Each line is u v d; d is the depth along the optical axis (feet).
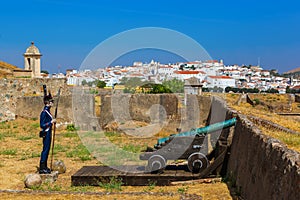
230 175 29.30
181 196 24.98
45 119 33.58
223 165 31.19
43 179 32.35
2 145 51.55
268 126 38.68
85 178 30.37
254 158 23.07
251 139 24.86
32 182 30.55
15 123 71.46
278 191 16.87
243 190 24.67
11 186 31.30
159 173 30.58
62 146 50.26
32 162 40.86
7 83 74.64
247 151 25.44
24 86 78.18
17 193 26.37
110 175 30.22
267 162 19.85
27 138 57.06
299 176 14.70
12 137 58.65
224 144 32.32
